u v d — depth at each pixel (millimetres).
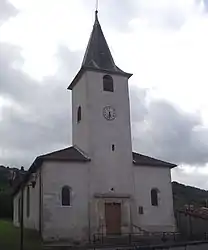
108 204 30500
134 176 32094
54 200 29078
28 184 35219
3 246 24906
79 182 30156
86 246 25688
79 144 33438
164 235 29359
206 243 25844
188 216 33594
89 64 34312
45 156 29969
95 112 32562
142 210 31422
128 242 27047
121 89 34250
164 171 33375
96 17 38844
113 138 32406
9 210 54500
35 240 28141
